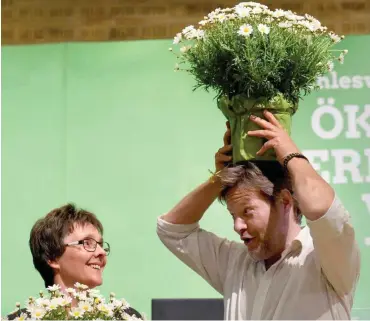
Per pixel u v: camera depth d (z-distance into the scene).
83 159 5.31
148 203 5.25
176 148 5.28
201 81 3.35
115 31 5.59
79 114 5.34
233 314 3.31
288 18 3.25
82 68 5.37
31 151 5.33
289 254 3.27
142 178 5.27
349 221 3.00
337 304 3.16
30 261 5.25
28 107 5.36
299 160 3.09
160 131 5.30
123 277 5.21
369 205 5.11
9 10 5.65
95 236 3.98
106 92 5.34
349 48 5.21
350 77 5.20
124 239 5.24
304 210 2.99
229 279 3.43
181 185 5.25
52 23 5.62
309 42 3.26
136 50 5.37
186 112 5.30
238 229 3.24
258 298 3.25
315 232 2.99
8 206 5.30
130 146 5.30
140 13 5.58
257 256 3.28
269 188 3.20
